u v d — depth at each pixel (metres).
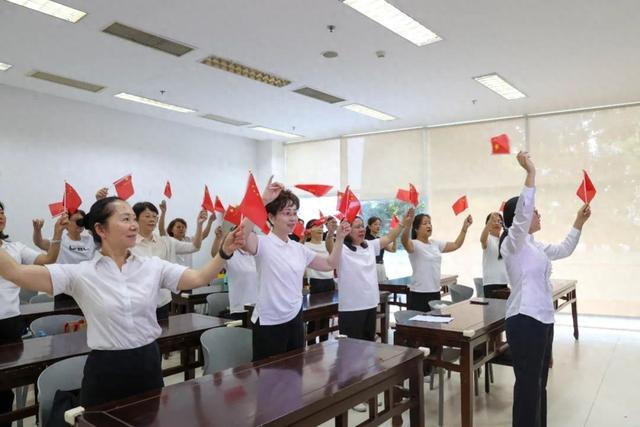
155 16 3.81
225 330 2.52
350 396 1.67
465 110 6.72
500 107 6.54
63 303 4.02
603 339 5.46
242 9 3.70
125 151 6.92
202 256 8.04
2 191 5.61
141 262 1.75
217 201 4.17
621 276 6.30
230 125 7.81
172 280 1.80
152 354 1.73
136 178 7.06
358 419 3.18
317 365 1.90
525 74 5.18
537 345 2.40
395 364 1.92
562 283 5.09
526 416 2.38
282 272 2.34
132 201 7.00
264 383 1.69
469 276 7.33
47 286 1.55
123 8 3.67
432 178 7.71
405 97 6.10
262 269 2.34
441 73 5.17
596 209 6.45
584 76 5.24
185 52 4.59
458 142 7.48
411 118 7.23
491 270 4.77
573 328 5.92
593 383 3.91
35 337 2.80
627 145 6.26
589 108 6.50
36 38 4.22
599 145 6.44
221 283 5.90
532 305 2.41
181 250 3.94
